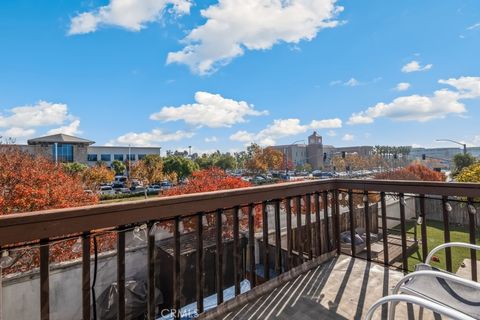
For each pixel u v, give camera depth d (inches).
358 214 382.6
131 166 1301.7
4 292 233.9
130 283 250.4
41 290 43.4
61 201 334.3
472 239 73.9
